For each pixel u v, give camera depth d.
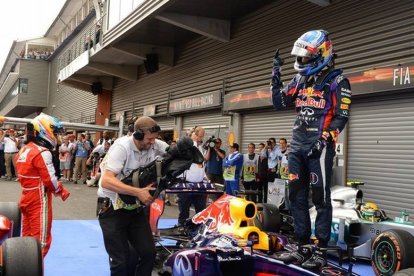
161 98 18.94
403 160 8.71
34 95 39.88
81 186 16.42
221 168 10.82
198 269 4.17
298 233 3.95
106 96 25.30
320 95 3.84
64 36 39.03
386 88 8.74
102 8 18.89
